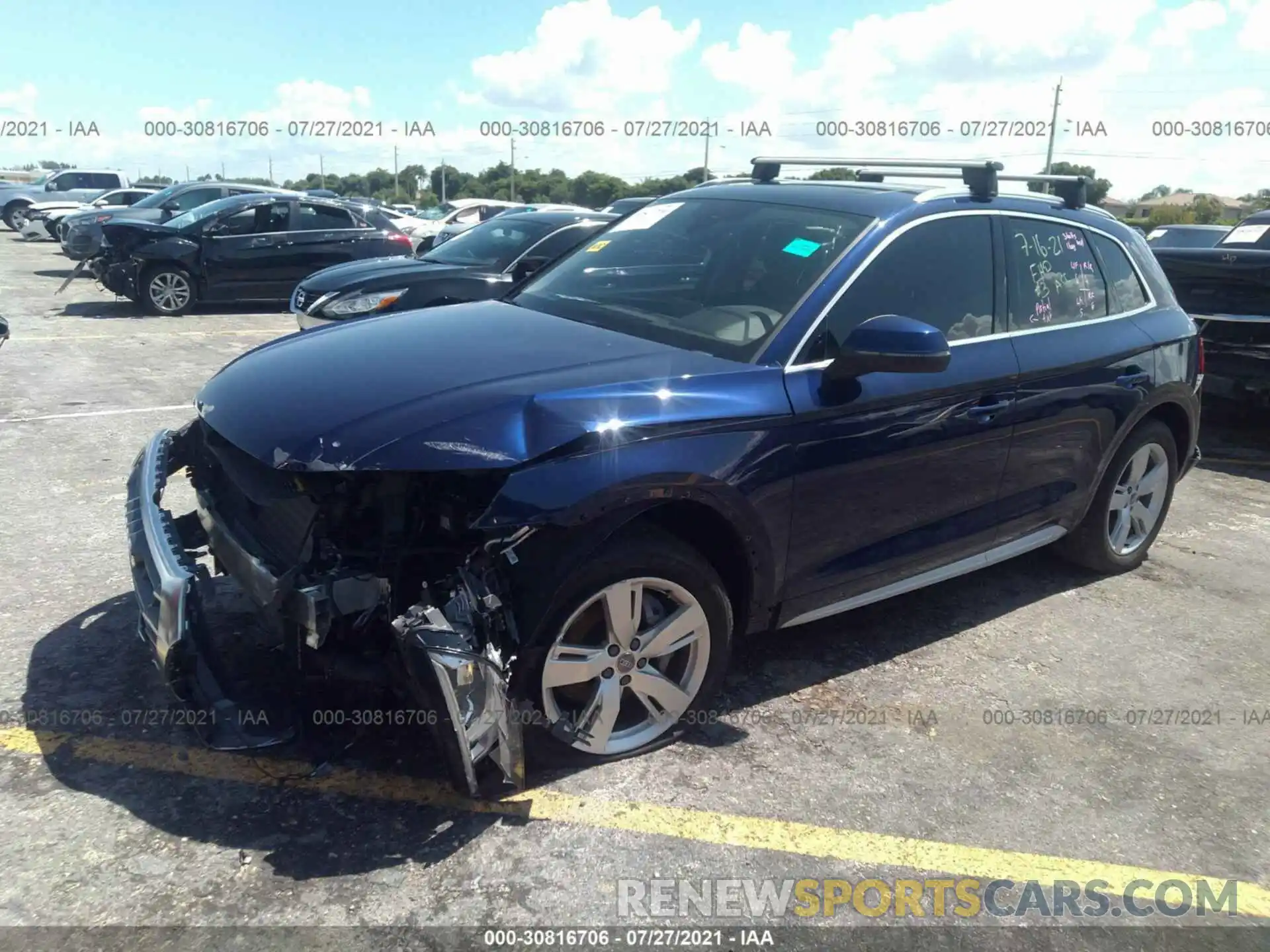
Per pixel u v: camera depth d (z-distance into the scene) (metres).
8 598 3.97
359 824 2.75
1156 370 4.58
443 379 2.92
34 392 7.74
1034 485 4.18
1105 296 4.47
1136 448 4.67
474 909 2.48
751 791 3.02
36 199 30.41
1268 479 6.91
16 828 2.65
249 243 13.30
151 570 2.84
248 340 11.16
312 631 2.56
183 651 2.68
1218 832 3.00
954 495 3.81
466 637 2.56
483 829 2.77
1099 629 4.33
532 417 2.75
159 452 3.43
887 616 4.35
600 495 2.72
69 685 3.36
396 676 2.71
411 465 2.60
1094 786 3.18
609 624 2.92
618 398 2.88
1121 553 4.91
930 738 3.38
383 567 2.73
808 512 3.29
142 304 13.03
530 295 4.07
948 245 3.80
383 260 9.09
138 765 2.95
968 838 2.89
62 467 5.74
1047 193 4.63
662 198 4.54
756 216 3.92
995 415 3.81
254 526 3.04
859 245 3.54
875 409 3.39
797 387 3.21
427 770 3.00
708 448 2.96
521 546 2.71
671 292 3.72
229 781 2.90
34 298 14.29
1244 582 4.97
